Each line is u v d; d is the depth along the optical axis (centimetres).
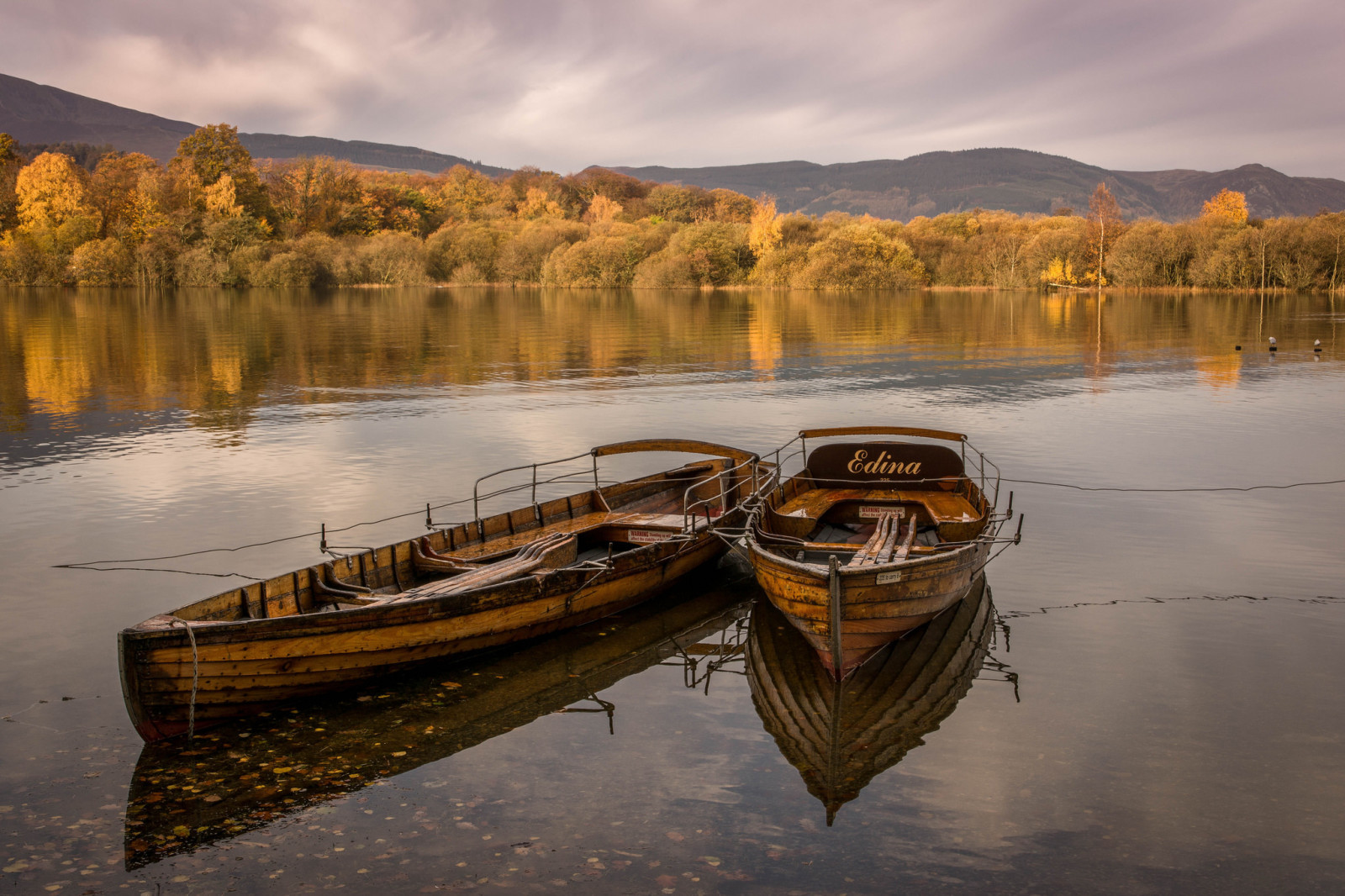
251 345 4400
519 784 749
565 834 677
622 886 616
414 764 783
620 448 1536
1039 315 6606
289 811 710
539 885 617
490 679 970
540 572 1054
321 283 12088
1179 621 1082
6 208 11962
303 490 1697
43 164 11500
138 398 2745
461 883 620
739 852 653
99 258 10681
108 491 1683
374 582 1095
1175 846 655
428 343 4534
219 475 1806
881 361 3762
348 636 886
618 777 760
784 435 2233
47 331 5044
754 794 731
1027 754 789
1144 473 1819
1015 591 1193
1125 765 766
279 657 851
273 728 848
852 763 780
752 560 1085
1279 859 639
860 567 960
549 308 7488
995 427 2319
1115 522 1493
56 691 918
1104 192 10731
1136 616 1102
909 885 616
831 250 11006
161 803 721
